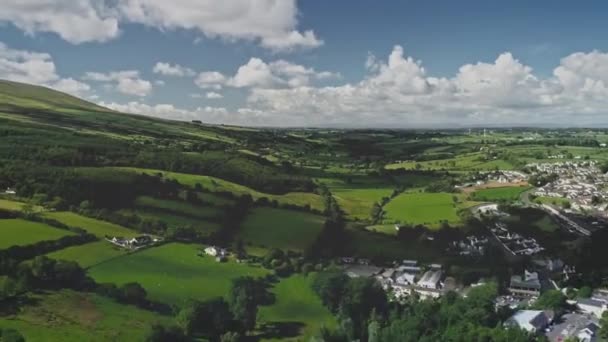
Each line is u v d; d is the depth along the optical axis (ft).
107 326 420.77
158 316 460.96
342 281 537.24
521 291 579.07
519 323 451.53
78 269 492.54
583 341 434.30
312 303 543.39
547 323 471.62
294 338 460.55
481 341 407.23
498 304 522.88
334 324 495.82
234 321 458.91
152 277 552.00
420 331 447.42
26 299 439.63
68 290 471.62
